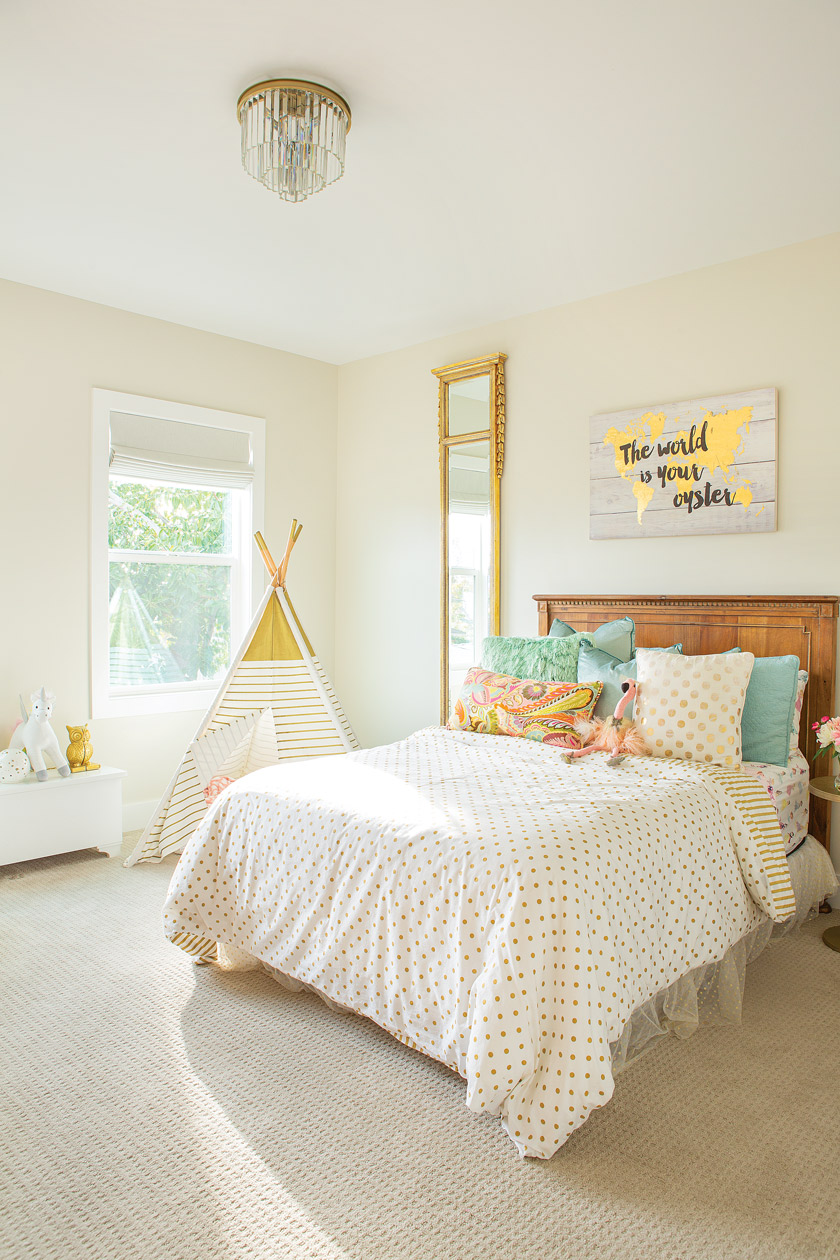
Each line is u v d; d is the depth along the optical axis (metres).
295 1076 2.00
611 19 1.92
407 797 2.28
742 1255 1.45
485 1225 1.52
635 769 2.59
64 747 3.80
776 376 3.21
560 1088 1.68
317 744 3.79
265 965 2.53
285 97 2.20
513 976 1.70
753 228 3.05
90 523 3.87
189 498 4.33
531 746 2.90
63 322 3.76
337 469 4.93
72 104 2.29
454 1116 1.85
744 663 2.78
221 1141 1.75
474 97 2.24
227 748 3.64
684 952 2.07
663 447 3.51
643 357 3.59
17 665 3.65
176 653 4.29
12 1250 1.46
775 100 2.24
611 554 3.72
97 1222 1.52
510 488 4.08
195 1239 1.48
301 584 4.76
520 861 1.81
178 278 3.56
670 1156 1.71
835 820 3.12
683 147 2.49
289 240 3.17
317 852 2.21
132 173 2.68
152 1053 2.10
